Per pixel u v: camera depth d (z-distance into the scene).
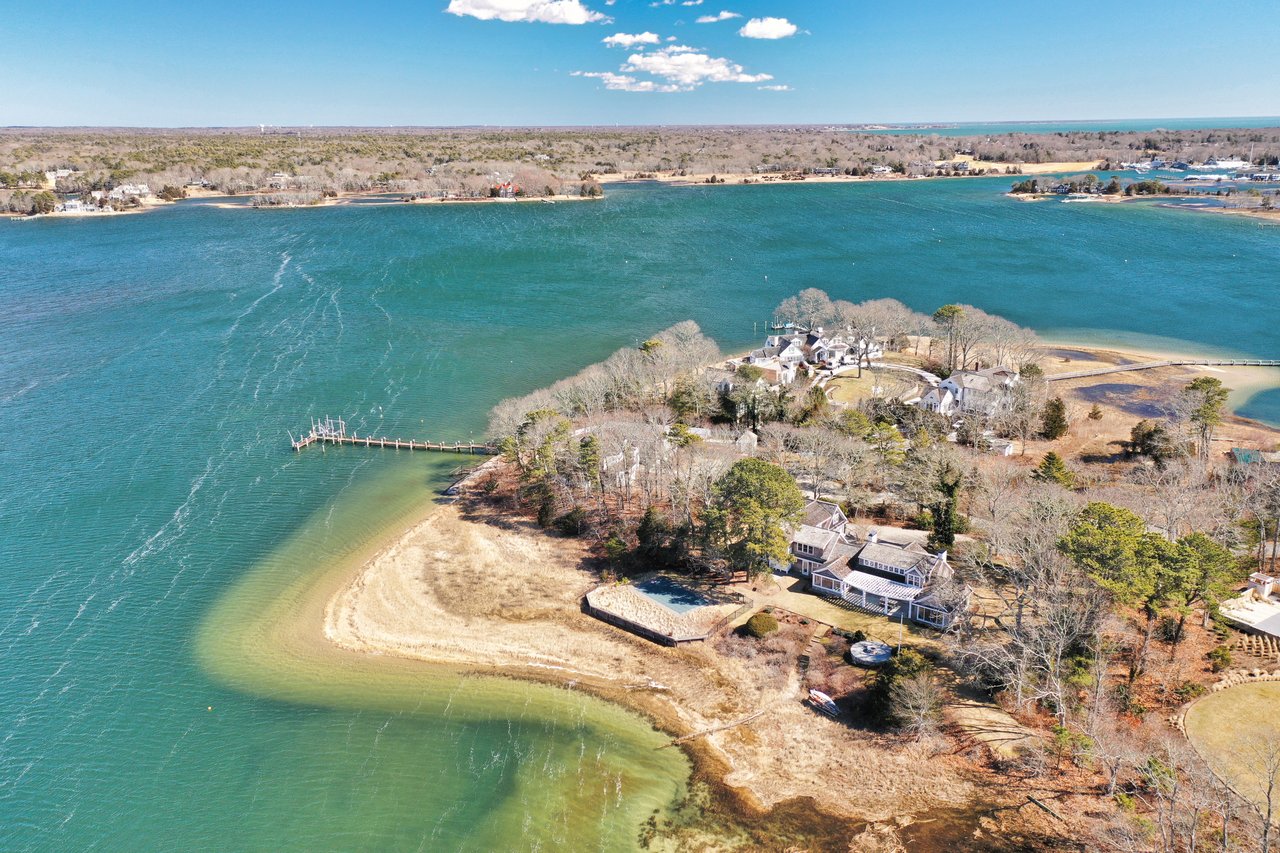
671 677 68.31
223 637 74.44
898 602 74.31
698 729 62.66
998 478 88.50
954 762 57.66
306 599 80.12
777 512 77.88
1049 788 54.75
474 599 79.69
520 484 101.94
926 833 52.28
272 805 56.75
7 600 79.56
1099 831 50.47
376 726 63.75
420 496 101.19
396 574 84.00
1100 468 101.62
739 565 79.81
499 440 108.19
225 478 105.19
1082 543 62.78
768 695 65.69
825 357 144.38
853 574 78.12
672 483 89.75
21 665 70.62
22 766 60.19
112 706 66.06
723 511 79.75
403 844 53.56
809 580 81.12
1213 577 63.25
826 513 84.75
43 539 90.19
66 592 80.94
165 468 107.56
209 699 66.81
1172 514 73.19
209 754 61.19
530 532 91.94
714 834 53.38
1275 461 94.12
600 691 67.06
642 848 52.66
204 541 90.25
